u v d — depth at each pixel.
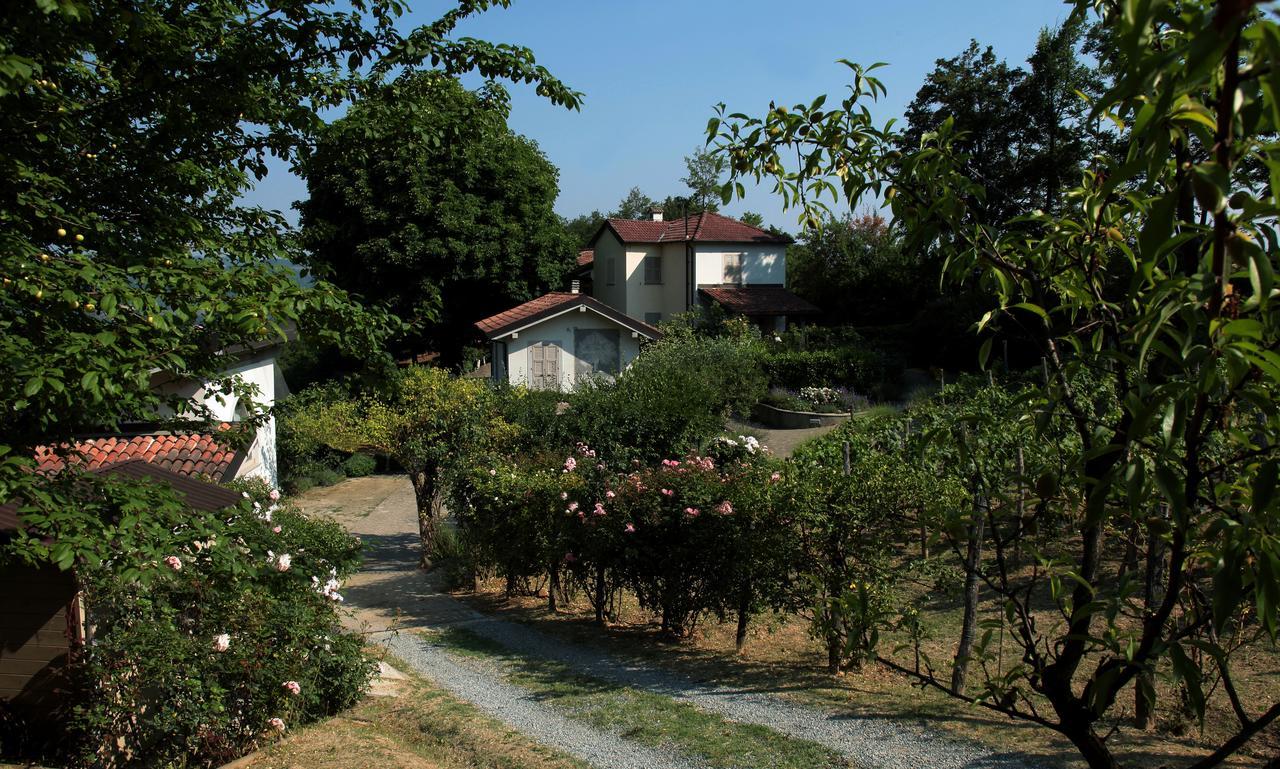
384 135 7.07
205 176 6.30
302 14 5.98
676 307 34.69
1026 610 2.38
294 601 7.57
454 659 9.27
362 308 5.76
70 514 4.27
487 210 31.09
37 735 6.51
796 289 37.88
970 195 2.48
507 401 14.34
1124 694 6.94
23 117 5.08
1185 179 1.41
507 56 6.58
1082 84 21.09
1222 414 1.79
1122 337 2.20
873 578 7.82
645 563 9.62
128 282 4.75
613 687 8.09
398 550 15.06
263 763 6.55
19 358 4.06
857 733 6.53
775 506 8.30
